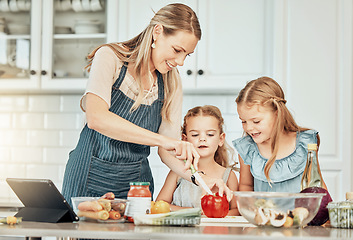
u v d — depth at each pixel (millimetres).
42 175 3822
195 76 3312
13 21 3500
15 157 3850
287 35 3244
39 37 3469
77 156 1911
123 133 1712
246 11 3301
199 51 3318
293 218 1403
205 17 3320
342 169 3166
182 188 2424
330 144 3189
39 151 3834
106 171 1885
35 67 3465
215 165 2463
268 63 3279
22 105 3865
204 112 2418
